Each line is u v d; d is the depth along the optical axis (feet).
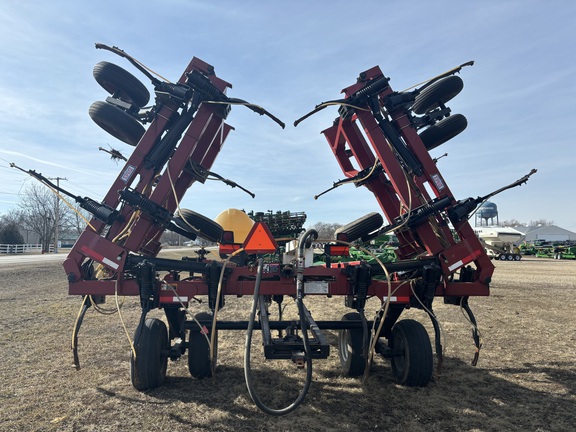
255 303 11.16
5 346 18.08
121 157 16.39
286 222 25.93
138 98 15.10
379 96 14.94
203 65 14.97
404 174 14.35
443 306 30.68
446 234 14.46
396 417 11.04
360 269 12.96
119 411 11.27
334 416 11.08
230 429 10.28
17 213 212.64
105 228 14.10
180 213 14.65
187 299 13.28
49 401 11.93
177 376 14.33
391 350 13.62
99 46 13.88
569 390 13.17
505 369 15.37
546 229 319.88
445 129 15.58
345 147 19.40
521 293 38.91
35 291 39.19
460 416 11.12
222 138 18.51
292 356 10.64
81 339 19.44
